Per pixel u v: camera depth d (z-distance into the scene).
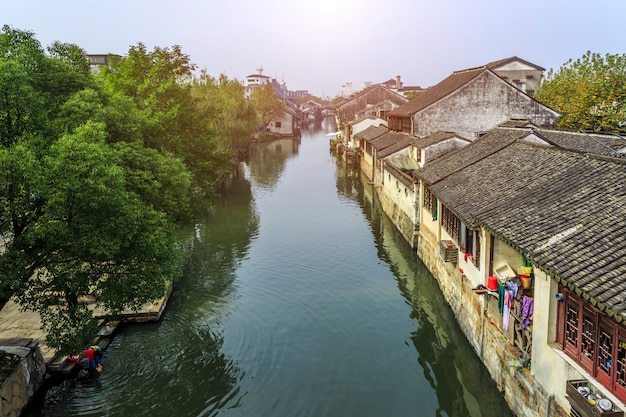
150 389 15.74
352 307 21.95
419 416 14.64
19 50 16.52
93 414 14.52
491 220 13.80
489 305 15.45
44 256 14.49
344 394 15.67
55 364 16.17
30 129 15.23
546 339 11.30
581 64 36.91
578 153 15.07
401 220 31.97
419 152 34.16
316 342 18.94
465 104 39.59
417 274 25.70
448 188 19.80
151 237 15.42
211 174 31.47
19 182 12.82
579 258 10.11
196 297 22.81
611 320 9.32
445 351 18.30
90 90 17.36
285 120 106.44
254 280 24.98
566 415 10.47
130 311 20.03
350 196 45.69
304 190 48.69
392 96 86.62
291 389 15.89
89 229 14.02
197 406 14.96
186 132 30.70
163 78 31.86
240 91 65.94
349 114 87.69
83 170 13.51
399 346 18.69
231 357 17.77
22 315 19.11
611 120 32.16
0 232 13.33
